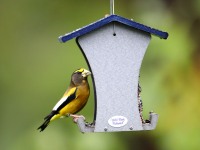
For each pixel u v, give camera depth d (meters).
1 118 16.48
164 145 14.92
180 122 14.90
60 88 15.88
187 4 15.73
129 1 16.20
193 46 15.21
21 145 15.47
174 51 15.02
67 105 11.88
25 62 16.64
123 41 11.54
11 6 17.11
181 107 14.92
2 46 16.89
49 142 15.16
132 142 15.66
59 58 16.09
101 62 11.52
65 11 16.55
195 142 14.80
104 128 11.55
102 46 11.52
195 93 14.95
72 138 15.12
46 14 16.72
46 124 11.98
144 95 14.91
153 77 14.96
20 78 16.55
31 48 16.67
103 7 16.38
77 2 16.48
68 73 15.86
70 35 11.37
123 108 11.57
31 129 15.69
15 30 16.98
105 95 11.54
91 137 15.09
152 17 15.83
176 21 15.66
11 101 16.50
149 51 15.05
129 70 11.57
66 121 15.24
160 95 14.90
